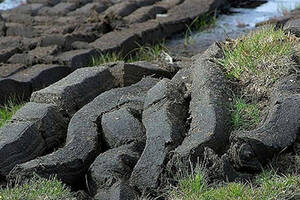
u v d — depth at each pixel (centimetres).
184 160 995
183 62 1380
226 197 924
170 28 1842
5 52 1619
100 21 1841
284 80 1102
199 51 1720
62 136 1171
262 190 935
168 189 981
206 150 998
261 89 1112
